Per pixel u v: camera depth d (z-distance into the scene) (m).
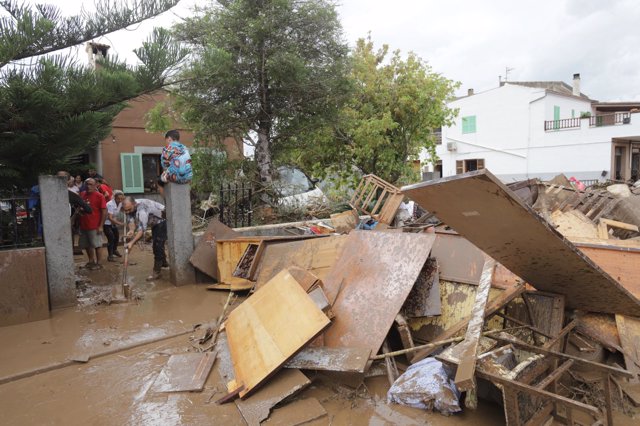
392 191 8.59
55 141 6.25
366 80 11.90
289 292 4.07
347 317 4.11
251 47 9.06
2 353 4.28
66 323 5.12
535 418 2.82
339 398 3.39
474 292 4.21
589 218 6.79
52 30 5.51
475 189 2.58
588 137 25.69
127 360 4.13
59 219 5.65
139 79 6.24
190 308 5.63
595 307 3.79
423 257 4.07
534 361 2.95
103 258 9.10
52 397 3.47
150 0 6.05
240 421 3.09
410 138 12.63
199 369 3.80
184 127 10.41
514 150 28.75
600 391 3.40
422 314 4.22
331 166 12.24
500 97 28.98
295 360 3.64
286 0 8.78
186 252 6.80
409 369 3.47
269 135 10.05
